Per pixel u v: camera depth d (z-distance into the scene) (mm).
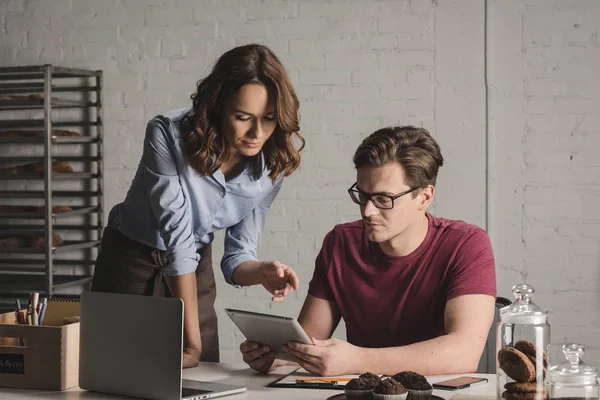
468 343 1869
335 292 2117
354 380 1547
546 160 3875
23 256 4379
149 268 2381
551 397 1356
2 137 4125
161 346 1593
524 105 3887
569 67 3842
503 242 3924
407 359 1804
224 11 4145
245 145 2051
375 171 1903
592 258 3844
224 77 2021
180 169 2176
